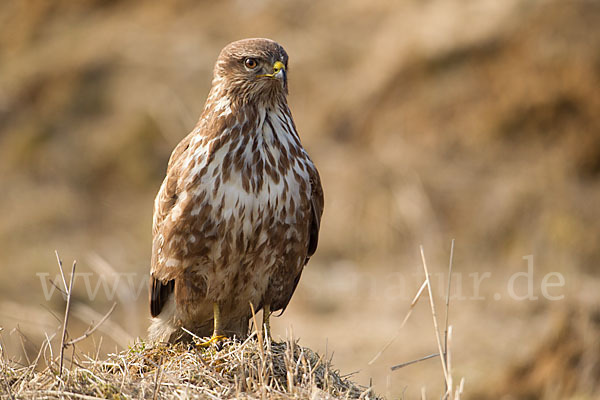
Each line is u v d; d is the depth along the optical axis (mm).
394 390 11938
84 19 22969
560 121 18094
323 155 18500
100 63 20969
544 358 12219
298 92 19984
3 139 19828
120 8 23094
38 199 17984
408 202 16828
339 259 16406
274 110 7156
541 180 17250
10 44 22641
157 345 6965
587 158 17703
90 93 20359
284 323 14336
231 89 7059
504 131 18234
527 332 12945
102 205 18062
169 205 7094
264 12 21922
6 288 13961
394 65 19422
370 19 20953
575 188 17188
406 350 13062
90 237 16922
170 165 7191
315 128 19250
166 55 20969
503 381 12016
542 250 16016
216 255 7027
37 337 11578
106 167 18844
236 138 6973
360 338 13586
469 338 13203
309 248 7746
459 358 12680
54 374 5977
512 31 18922
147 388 5867
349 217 16891
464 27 19344
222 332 7270
